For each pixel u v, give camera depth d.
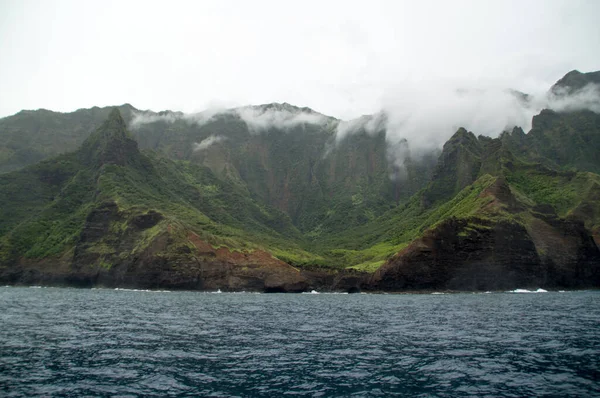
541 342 44.41
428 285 161.00
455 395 27.22
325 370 33.44
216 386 29.31
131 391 28.03
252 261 186.75
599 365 34.28
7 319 62.00
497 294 143.62
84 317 66.62
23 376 31.02
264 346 43.19
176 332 52.22
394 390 28.39
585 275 175.88
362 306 96.06
